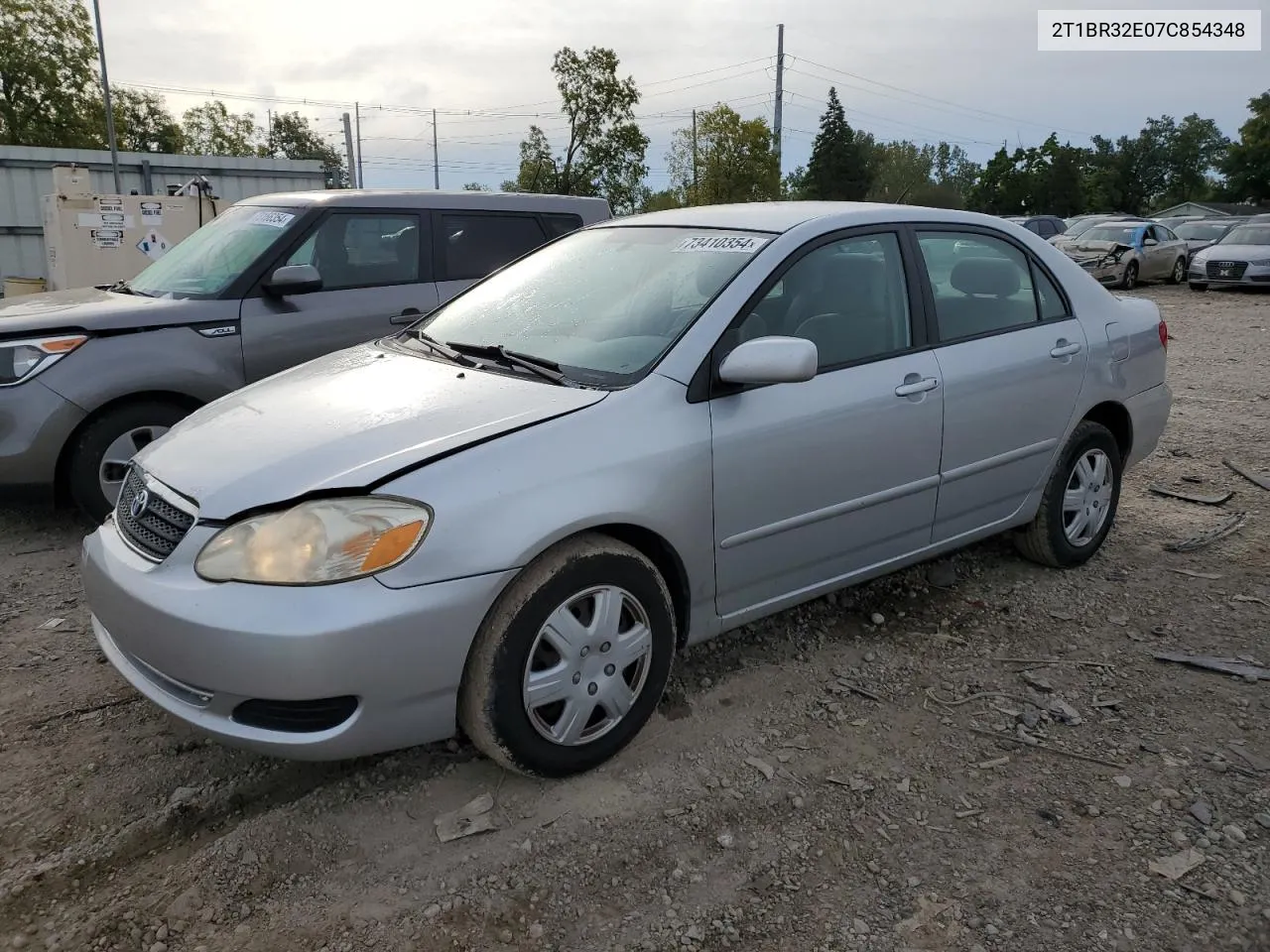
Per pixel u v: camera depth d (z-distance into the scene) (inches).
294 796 112.0
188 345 203.9
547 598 105.3
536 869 99.7
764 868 100.4
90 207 470.9
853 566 142.3
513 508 102.8
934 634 152.7
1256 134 2534.5
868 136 2667.3
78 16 1560.0
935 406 144.3
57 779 114.8
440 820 107.0
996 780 115.0
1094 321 174.6
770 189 1756.9
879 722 127.6
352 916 93.5
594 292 141.7
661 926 92.5
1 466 186.1
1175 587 170.2
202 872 99.4
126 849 103.4
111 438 195.5
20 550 191.0
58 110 1563.7
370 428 110.1
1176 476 237.9
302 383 132.0
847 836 105.2
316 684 95.0
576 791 112.0
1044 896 96.2
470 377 125.1
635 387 117.2
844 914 94.2
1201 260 794.8
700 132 1752.0
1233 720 127.8
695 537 119.2
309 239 226.2
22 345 186.9
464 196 255.3
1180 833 105.2
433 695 101.3
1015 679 138.9
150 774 116.0
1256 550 187.2
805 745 122.0
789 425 126.5
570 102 1355.8
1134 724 127.0
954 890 97.3
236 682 96.0
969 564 179.8
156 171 773.9
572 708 110.0
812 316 135.3
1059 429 166.4
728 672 139.6
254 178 816.9
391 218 240.4
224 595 96.8
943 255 154.5
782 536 129.8
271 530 98.1
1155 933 91.4
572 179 1386.6
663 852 102.5
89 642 150.6
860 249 143.8
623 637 113.3
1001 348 156.3
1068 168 2869.1
